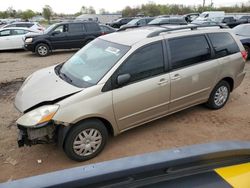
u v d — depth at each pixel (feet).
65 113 11.53
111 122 12.95
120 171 4.99
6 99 21.20
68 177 4.81
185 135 15.08
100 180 4.84
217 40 17.02
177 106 15.51
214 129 15.78
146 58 13.79
